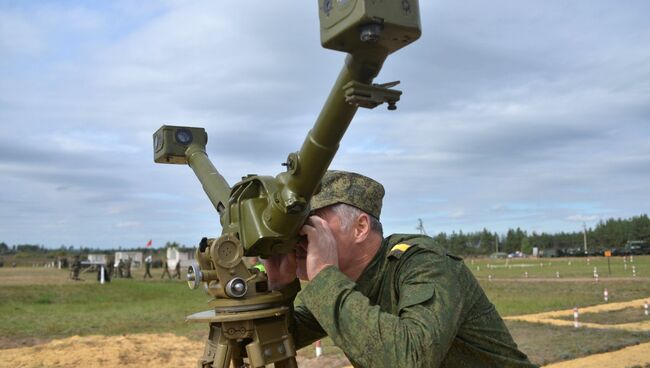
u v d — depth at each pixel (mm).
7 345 12555
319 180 1955
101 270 30953
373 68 1616
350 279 2270
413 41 1550
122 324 16438
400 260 2184
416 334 1850
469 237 139500
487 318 2232
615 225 121750
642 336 12820
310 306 2020
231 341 2219
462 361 2189
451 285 2041
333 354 10914
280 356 2215
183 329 15312
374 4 1436
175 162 3256
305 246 2230
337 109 1728
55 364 10430
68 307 21797
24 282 30594
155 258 77562
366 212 2287
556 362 10195
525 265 64312
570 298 23359
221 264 2184
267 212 2084
